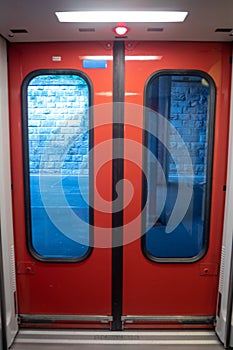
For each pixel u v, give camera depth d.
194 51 2.25
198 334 2.48
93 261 2.46
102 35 2.10
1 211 2.17
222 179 2.38
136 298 2.50
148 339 2.41
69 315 2.52
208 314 2.53
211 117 2.30
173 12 1.71
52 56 2.26
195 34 2.08
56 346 2.33
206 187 2.40
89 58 2.25
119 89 2.28
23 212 2.42
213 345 2.36
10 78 2.28
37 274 2.49
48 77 2.29
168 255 2.48
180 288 2.50
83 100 2.31
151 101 2.30
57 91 2.30
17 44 2.25
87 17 1.79
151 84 2.29
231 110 2.26
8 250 2.30
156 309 2.52
